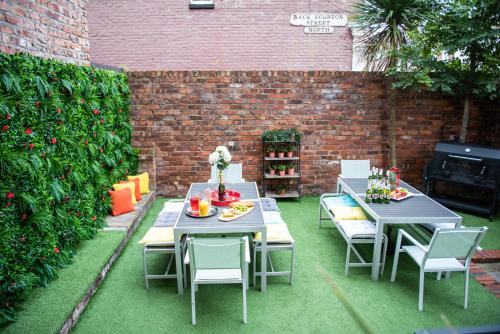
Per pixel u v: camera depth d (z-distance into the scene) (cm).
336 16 729
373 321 275
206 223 309
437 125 580
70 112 338
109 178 455
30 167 258
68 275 301
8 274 243
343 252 394
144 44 735
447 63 536
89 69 385
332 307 293
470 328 176
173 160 575
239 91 555
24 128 267
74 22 395
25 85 266
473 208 490
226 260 265
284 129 566
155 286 324
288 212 520
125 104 529
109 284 325
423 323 273
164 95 553
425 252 280
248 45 738
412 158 591
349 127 573
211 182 469
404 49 483
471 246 280
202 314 283
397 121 577
